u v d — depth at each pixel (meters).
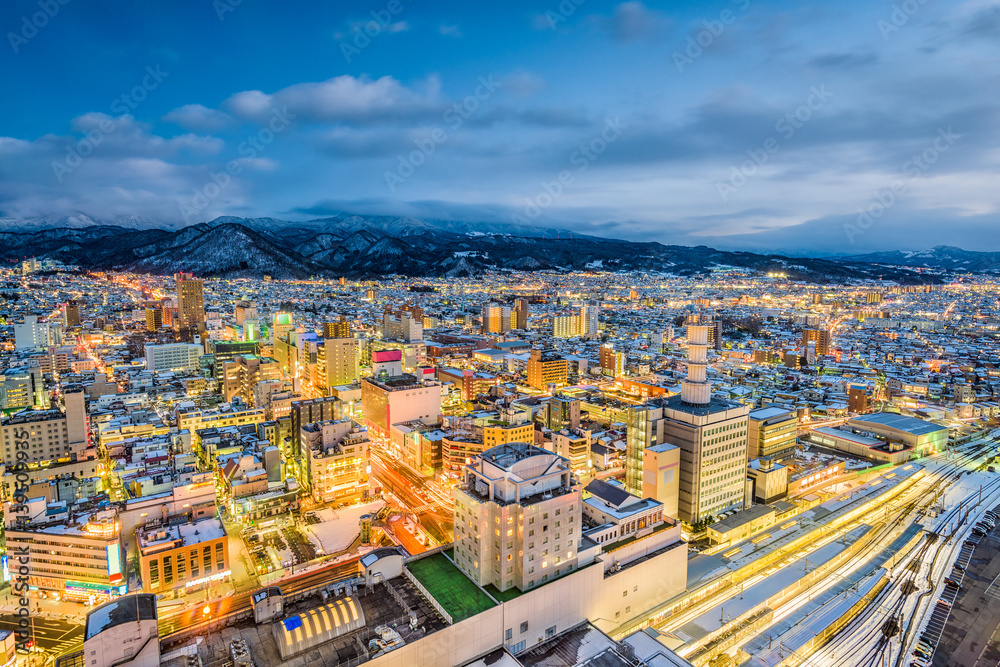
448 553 152.12
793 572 185.38
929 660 146.38
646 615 157.25
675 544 170.50
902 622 163.25
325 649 112.44
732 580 179.50
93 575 184.88
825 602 171.75
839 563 196.75
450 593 132.75
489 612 126.06
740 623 157.88
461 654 122.50
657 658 127.19
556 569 140.75
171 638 114.88
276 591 124.44
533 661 128.75
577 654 130.88
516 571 134.62
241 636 115.75
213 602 145.50
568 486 143.25
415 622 120.44
